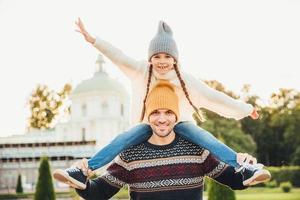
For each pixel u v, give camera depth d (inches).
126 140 152.9
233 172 154.9
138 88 170.6
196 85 165.9
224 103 164.1
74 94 3080.7
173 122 152.6
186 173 152.5
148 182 152.2
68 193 1995.6
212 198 741.9
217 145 150.7
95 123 2977.4
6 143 2933.1
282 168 2055.9
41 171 973.2
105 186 156.2
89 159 148.3
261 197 1305.4
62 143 2829.7
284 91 2573.8
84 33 173.5
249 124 2640.3
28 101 3344.0
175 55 162.6
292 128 2471.7
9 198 2015.3
